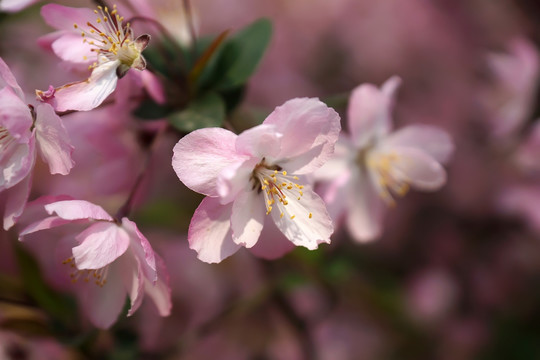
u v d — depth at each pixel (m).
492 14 0.51
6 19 0.33
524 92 0.42
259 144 0.27
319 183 0.33
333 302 0.37
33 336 0.31
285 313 0.36
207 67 0.30
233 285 0.38
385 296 0.38
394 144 0.34
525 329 0.41
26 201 0.27
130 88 0.28
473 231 0.44
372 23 0.50
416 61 0.49
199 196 0.36
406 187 0.34
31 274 0.31
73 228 0.29
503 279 0.43
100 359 0.32
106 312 0.28
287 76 0.46
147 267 0.27
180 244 0.37
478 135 0.46
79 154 0.32
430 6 0.51
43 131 0.27
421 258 0.43
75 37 0.28
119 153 0.32
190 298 0.37
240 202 0.27
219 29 0.48
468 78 0.49
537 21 0.50
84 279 0.28
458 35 0.50
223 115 0.28
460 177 0.45
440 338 0.40
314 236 0.27
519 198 0.43
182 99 0.29
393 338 0.40
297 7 0.49
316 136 0.27
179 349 0.34
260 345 0.38
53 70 0.35
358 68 0.49
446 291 0.41
